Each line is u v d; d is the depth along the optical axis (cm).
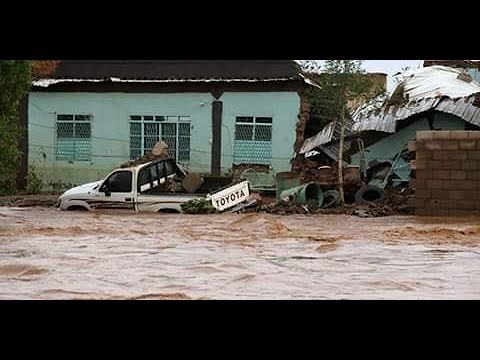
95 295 829
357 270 1038
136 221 1831
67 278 959
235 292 852
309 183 2327
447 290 870
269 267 1062
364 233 1579
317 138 2644
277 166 3019
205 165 3086
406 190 2325
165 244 1352
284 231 1627
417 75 3028
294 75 2981
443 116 2644
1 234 1499
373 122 2642
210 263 1097
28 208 2300
